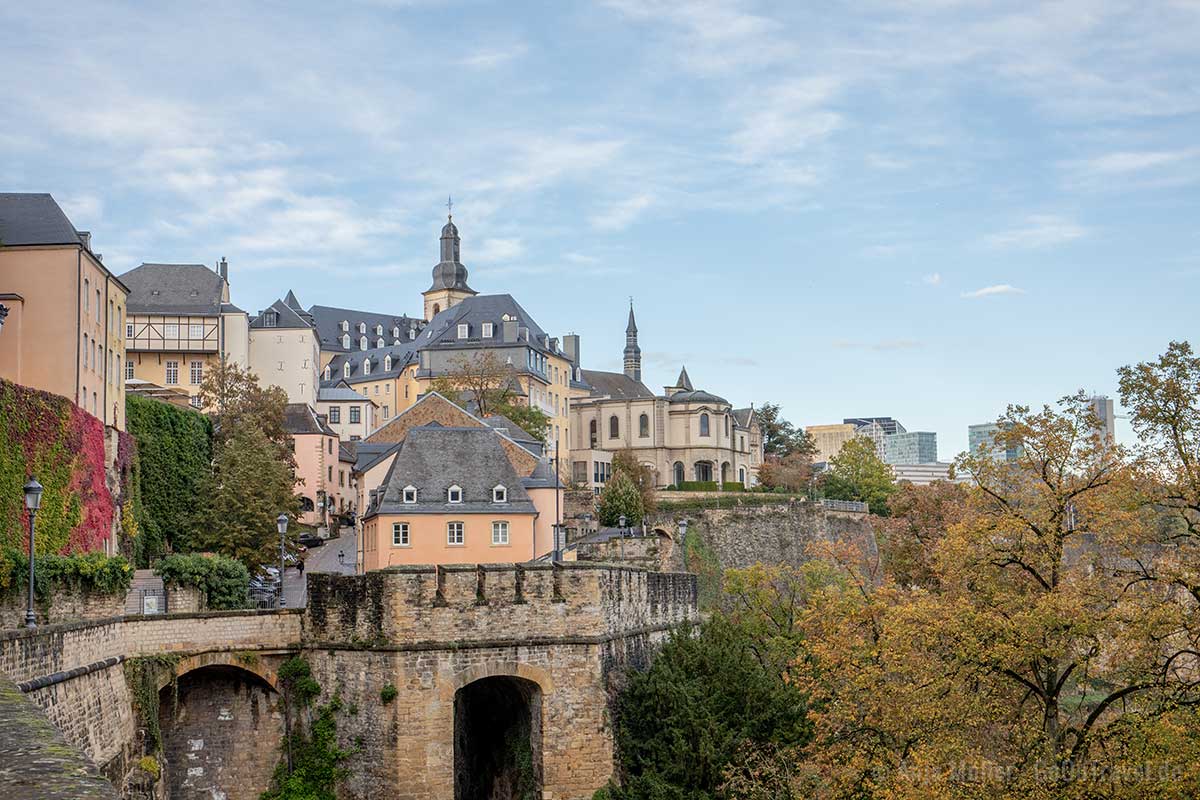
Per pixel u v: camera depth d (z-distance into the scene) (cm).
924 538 11744
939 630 4062
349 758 4934
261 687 5044
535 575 5122
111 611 4962
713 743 5066
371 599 4966
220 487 9669
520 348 18875
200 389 13838
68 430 7194
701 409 19200
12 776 1305
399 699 4862
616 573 5484
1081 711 4728
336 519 14938
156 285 16150
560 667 5112
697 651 5409
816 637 5684
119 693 4388
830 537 14338
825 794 4553
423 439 9400
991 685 4141
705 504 14462
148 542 9338
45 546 6688
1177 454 4169
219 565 5875
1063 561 4391
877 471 18738
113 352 8912
